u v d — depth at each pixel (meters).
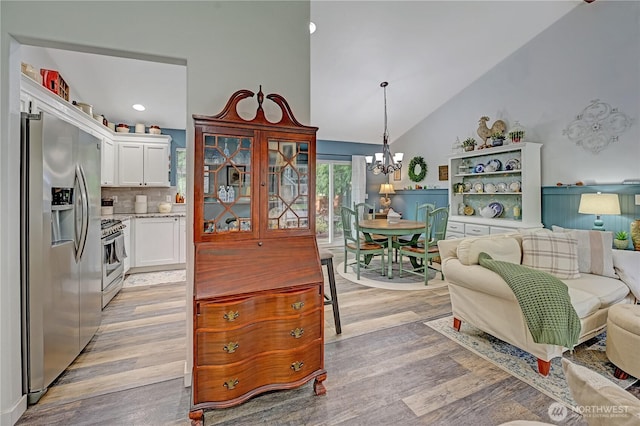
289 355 1.76
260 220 1.81
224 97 2.02
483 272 2.37
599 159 3.67
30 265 1.76
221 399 1.60
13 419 1.62
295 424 1.62
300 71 2.22
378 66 4.49
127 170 4.63
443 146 5.82
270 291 1.71
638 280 2.54
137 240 4.50
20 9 1.63
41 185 1.79
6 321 1.62
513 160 4.43
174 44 1.91
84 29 1.73
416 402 1.78
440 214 4.50
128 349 2.39
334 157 6.88
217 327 1.58
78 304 2.21
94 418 1.66
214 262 1.66
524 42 4.36
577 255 2.70
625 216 3.45
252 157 1.79
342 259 5.77
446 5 3.54
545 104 4.19
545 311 1.94
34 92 2.66
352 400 1.80
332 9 3.44
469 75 4.99
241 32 2.06
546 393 1.84
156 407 1.75
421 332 2.67
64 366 2.02
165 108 4.52
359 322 2.88
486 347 2.39
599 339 2.51
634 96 3.38
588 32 3.73
